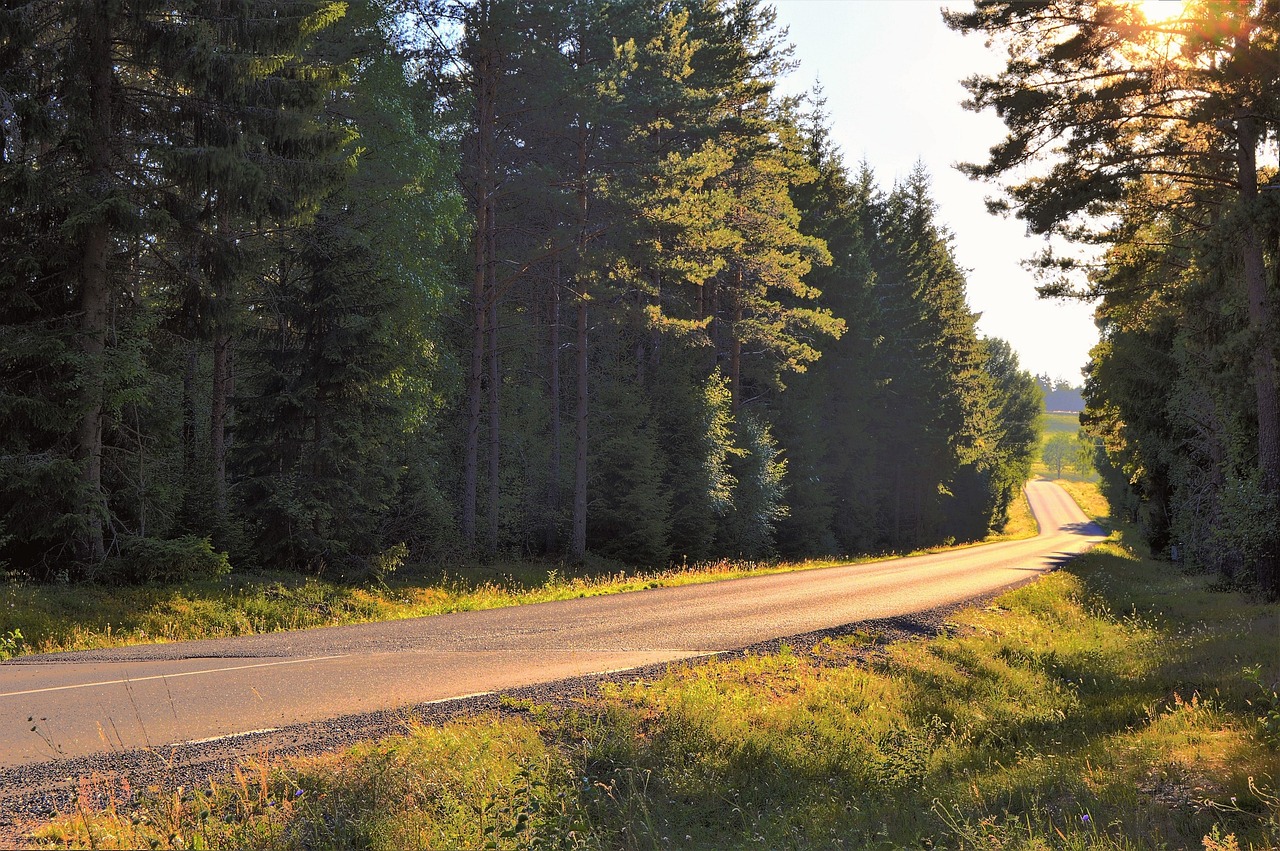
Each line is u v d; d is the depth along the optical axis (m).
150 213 16.45
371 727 8.05
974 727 11.34
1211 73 19.52
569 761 7.83
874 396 64.50
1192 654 14.98
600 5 29.92
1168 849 6.70
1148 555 52.97
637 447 36.69
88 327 16.73
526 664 11.53
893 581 25.58
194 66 16.62
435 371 27.50
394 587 22.22
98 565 16.47
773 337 41.75
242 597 17.31
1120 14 20.09
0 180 15.60
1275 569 21.89
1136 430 36.69
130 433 18.14
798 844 6.75
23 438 16.41
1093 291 24.69
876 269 71.25
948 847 6.92
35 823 5.47
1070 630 19.41
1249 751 9.06
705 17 42.03
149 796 6.01
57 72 16.28
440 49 28.73
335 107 25.20
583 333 32.91
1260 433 22.11
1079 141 21.02
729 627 15.59
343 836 5.77
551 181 30.03
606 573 31.56
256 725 7.94
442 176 26.69
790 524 51.62
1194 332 23.72
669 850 6.40
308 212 18.80
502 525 33.81
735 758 8.81
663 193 30.08
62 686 9.24
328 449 20.70
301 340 21.98
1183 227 24.91
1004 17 20.97
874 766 9.23
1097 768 9.05
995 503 94.00
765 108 45.44
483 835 5.69
